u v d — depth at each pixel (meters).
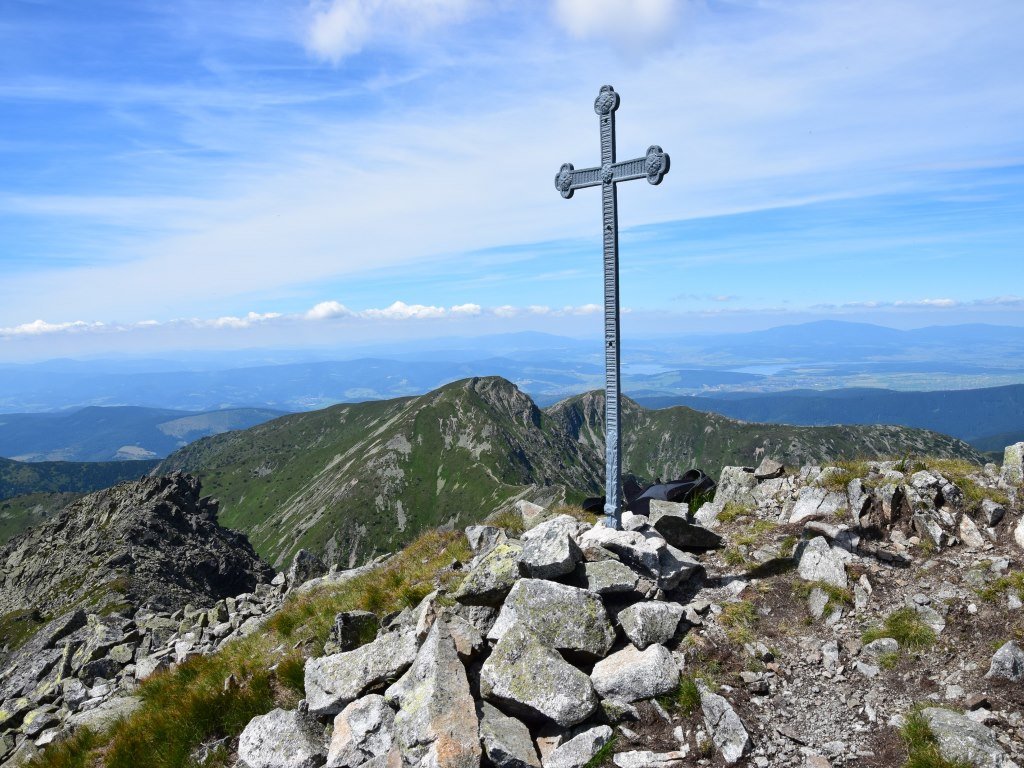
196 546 76.06
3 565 90.75
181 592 56.75
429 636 10.42
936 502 12.71
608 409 14.23
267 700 11.77
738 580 12.14
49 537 90.88
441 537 18.66
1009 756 7.45
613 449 14.09
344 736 9.61
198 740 11.38
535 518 17.48
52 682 18.83
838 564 11.61
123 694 16.48
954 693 8.68
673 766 8.32
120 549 66.50
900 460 14.92
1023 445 12.88
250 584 74.25
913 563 11.70
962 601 10.22
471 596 11.51
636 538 12.28
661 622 10.37
